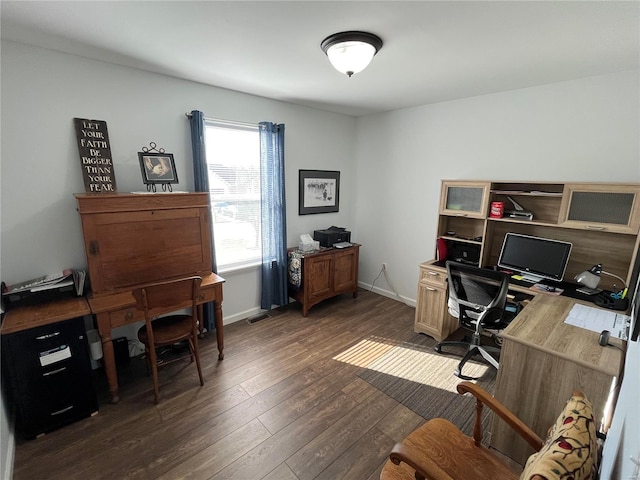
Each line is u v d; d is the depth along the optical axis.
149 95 2.49
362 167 4.24
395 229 3.96
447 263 2.52
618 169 2.36
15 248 2.08
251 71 2.41
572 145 2.55
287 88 2.86
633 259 2.13
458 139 3.23
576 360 1.47
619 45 1.83
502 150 2.94
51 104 2.10
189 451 1.76
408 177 3.73
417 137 3.57
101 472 1.62
